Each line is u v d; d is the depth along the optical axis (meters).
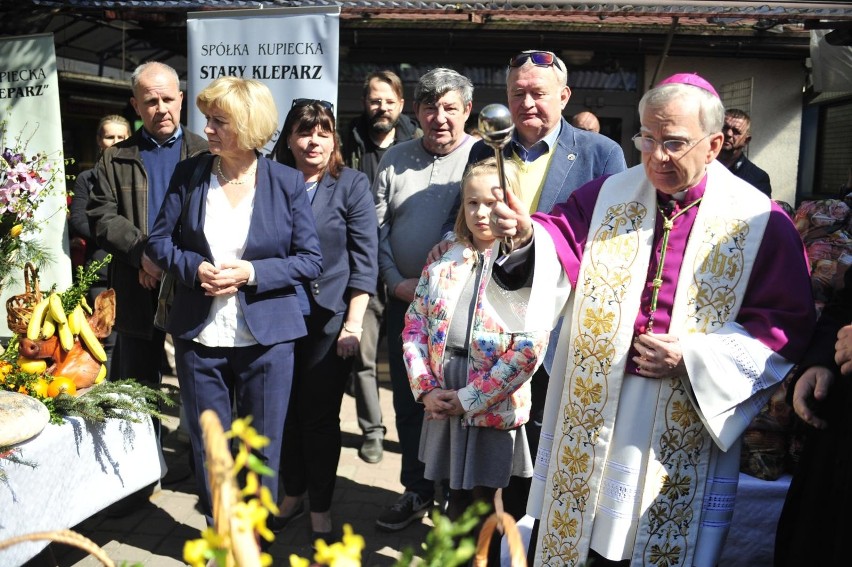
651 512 2.31
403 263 3.98
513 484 3.11
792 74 7.57
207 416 1.12
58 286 4.33
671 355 2.23
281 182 3.26
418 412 4.06
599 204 2.46
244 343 3.23
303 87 4.35
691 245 2.31
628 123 7.70
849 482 2.27
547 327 2.37
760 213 2.31
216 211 3.21
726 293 2.29
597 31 6.88
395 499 4.39
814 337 2.36
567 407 2.43
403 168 4.05
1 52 4.55
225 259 3.18
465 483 2.93
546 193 3.29
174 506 4.19
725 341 2.24
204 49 4.44
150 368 4.19
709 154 2.24
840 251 3.26
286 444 3.88
